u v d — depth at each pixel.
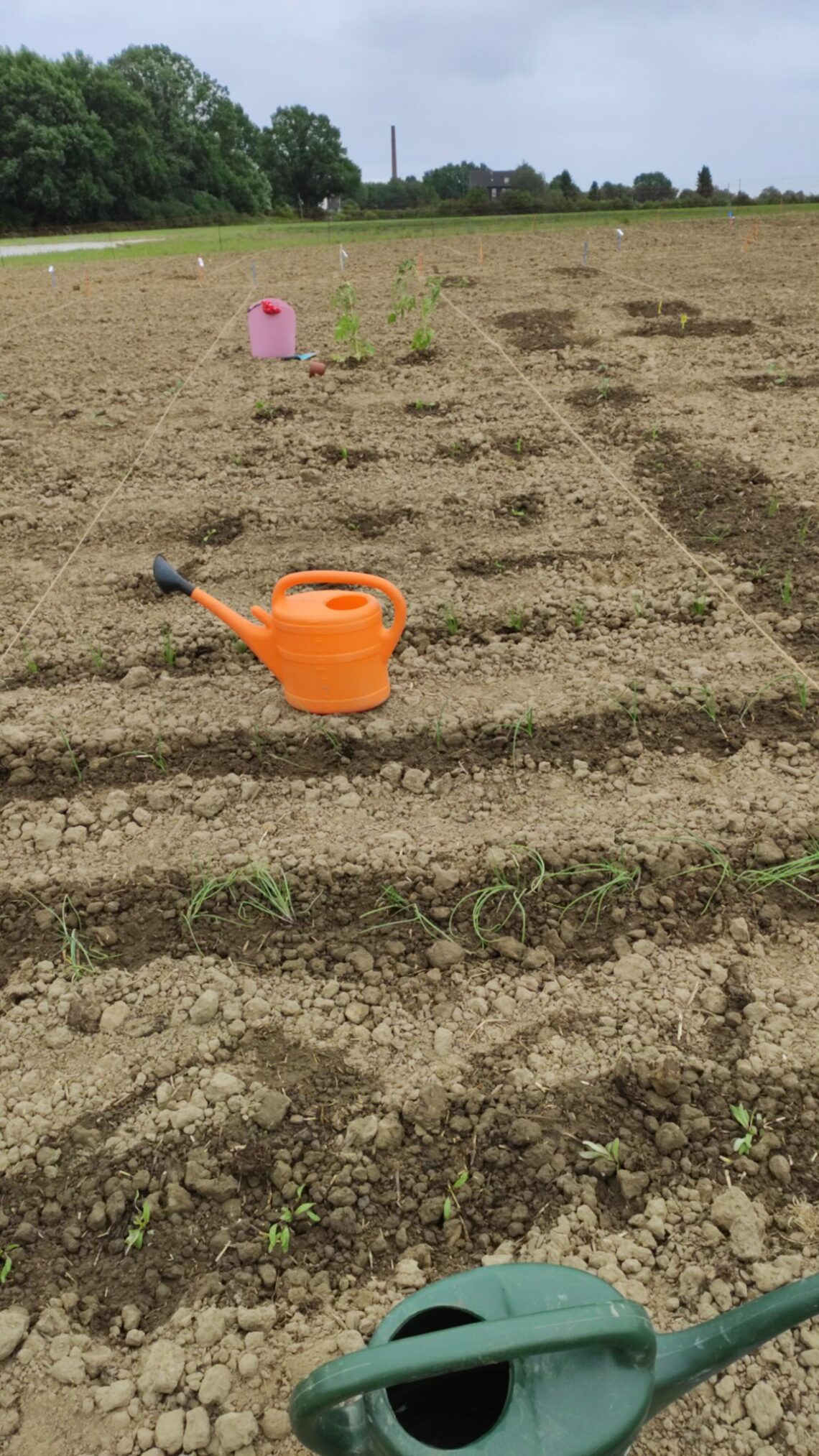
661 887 2.23
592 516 3.98
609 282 8.21
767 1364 1.40
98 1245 1.59
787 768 2.58
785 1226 1.58
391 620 3.34
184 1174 1.68
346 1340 1.44
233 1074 1.84
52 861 2.38
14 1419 1.38
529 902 2.21
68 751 2.75
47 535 4.05
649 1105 1.76
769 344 5.99
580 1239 1.57
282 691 3.01
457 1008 1.97
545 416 5.04
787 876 2.24
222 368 6.09
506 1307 0.98
